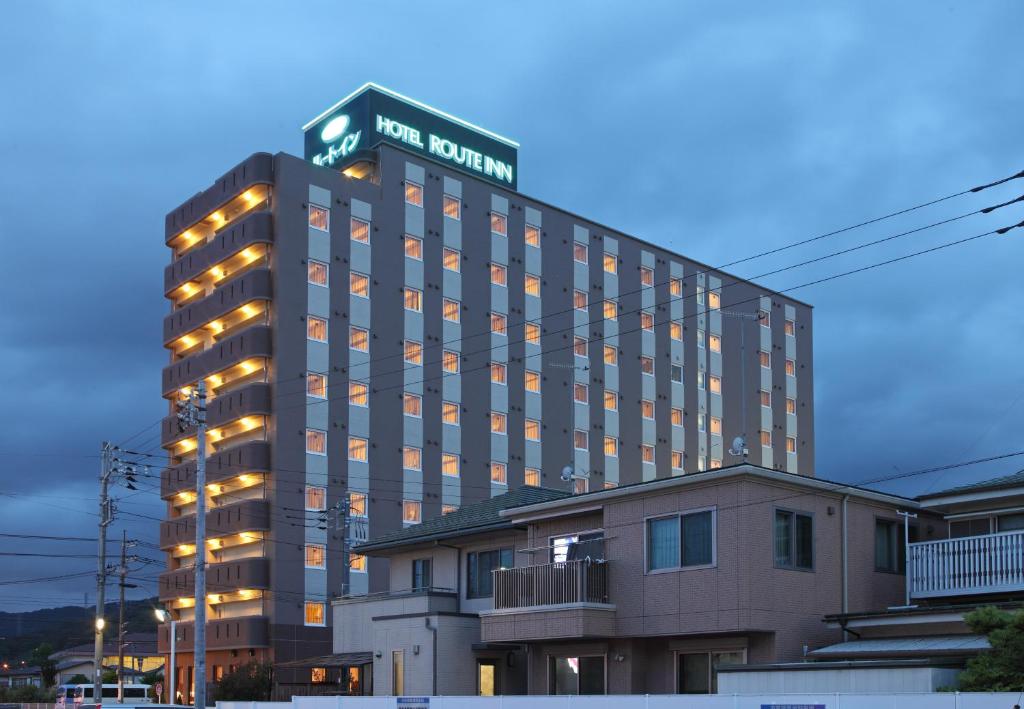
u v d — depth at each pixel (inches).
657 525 1170.6
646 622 1153.4
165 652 2696.9
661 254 3356.3
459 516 1604.3
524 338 2965.1
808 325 3747.5
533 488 1626.5
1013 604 934.4
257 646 2383.1
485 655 1414.9
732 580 1080.8
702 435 3326.8
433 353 2765.7
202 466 1289.4
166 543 2738.7
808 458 3631.9
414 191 2810.0
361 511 2556.6
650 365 3248.0
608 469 3075.8
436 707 1036.5
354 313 2635.3
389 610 1534.2
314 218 2613.2
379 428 2628.0
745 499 1086.4
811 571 1129.4
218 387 2687.0
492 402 2859.3
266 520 2448.3
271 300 2549.2
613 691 1189.7
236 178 2650.1
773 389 3567.9
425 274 2785.4
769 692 935.7
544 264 3051.2
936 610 996.6
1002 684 799.7
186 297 2910.9
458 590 1478.8
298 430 2498.8
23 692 2810.0
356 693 1592.0
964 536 1126.4
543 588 1218.6
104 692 2420.0
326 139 3016.7
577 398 3046.3
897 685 860.0
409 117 2977.4
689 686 1149.7
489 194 2967.5
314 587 2454.5
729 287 3518.7
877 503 1213.7
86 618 4677.7
